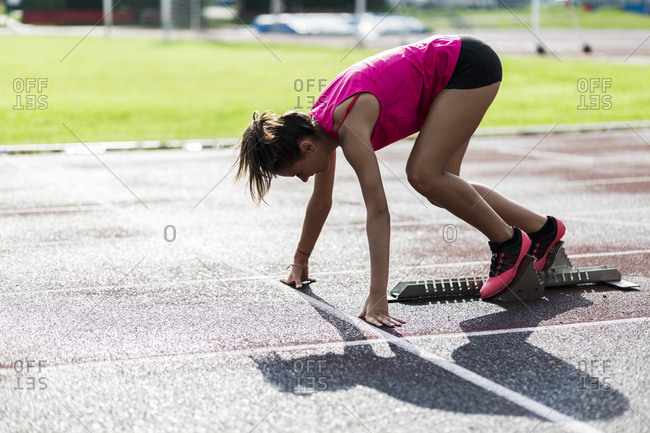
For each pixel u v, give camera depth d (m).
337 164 11.63
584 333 4.53
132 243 6.79
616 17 42.19
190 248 6.63
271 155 4.43
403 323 4.70
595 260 6.20
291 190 9.46
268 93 18.94
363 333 4.56
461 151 5.12
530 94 18.89
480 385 3.82
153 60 26.39
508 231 5.07
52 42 31.92
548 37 33.50
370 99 4.36
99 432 3.37
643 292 5.33
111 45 32.00
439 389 3.78
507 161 11.77
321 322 4.75
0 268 5.96
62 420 3.49
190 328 4.66
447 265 6.13
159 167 11.20
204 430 3.38
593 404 3.60
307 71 22.61
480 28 40.59
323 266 6.08
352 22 43.53
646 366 4.03
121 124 15.45
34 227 7.38
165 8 35.38
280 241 6.89
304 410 3.57
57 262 6.14
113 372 4.01
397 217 7.95
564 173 10.66
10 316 4.87
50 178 10.18
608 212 8.11
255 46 31.97
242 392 3.76
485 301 5.16
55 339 4.48
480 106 4.59
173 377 3.94
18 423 3.46
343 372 3.99
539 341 4.41
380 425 3.41
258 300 5.20
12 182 9.86
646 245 6.68
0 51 27.41
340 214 8.07
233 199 8.86
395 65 4.48
